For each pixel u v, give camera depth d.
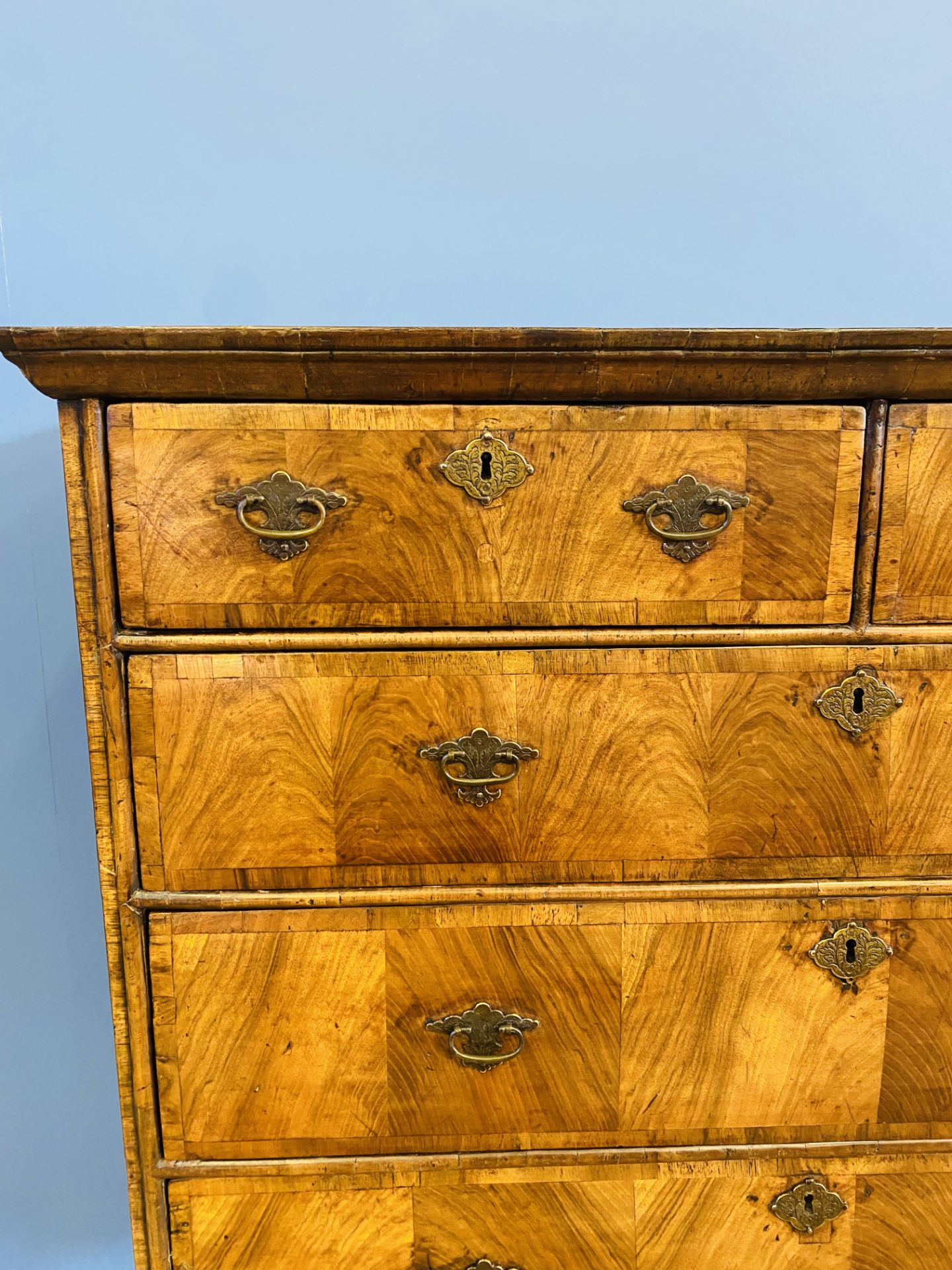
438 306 1.15
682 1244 0.80
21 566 1.14
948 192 1.16
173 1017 0.75
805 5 1.10
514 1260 0.80
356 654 0.71
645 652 0.72
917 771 0.74
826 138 1.14
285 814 0.73
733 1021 0.77
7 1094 1.25
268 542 0.69
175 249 1.10
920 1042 0.78
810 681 0.73
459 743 0.72
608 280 1.16
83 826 1.20
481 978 0.76
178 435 0.67
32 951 1.22
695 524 0.70
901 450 0.69
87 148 1.07
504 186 1.13
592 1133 0.79
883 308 1.19
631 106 1.12
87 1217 1.28
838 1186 0.80
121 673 0.70
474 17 1.08
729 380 0.67
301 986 0.75
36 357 0.63
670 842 0.75
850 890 0.76
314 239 1.12
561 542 0.70
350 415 0.67
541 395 0.67
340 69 1.08
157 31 1.05
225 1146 0.77
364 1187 0.78
